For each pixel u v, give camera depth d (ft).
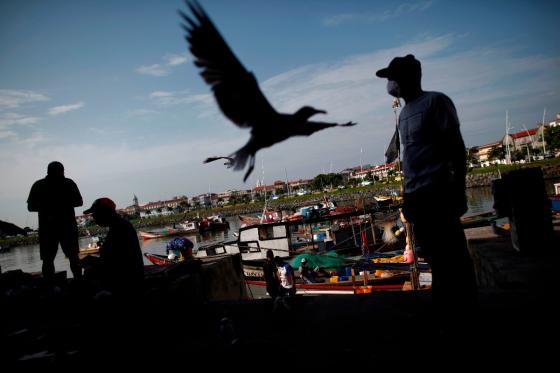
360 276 52.95
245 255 71.97
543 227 17.83
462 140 10.86
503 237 24.22
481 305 13.58
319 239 91.81
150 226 437.99
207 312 20.18
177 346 15.71
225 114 6.88
